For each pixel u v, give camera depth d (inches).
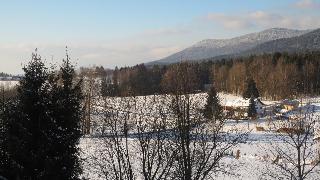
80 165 679.7
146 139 746.8
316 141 1225.4
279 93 4665.4
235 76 5349.4
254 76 5388.8
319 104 2706.7
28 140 622.5
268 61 6230.3
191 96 797.9
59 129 645.9
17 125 628.1
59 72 674.8
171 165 759.1
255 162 1560.0
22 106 636.7
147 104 745.0
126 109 733.9
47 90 653.9
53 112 645.9
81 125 727.7
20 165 614.9
